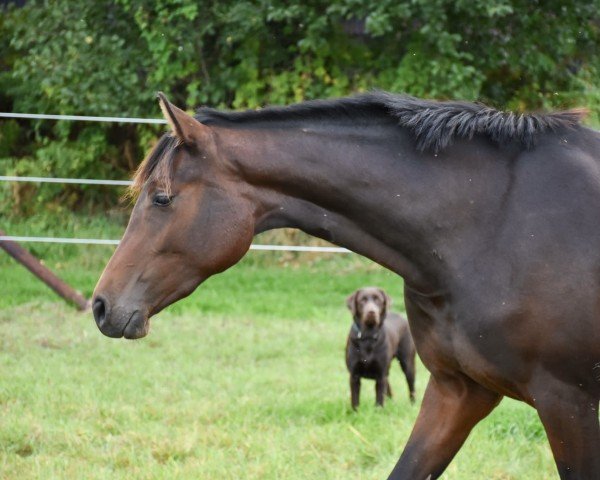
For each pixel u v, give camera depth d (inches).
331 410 300.0
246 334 411.2
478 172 161.9
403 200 160.7
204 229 158.2
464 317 157.5
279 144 162.2
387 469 239.0
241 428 274.8
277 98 588.1
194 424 277.0
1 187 621.3
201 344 389.7
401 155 163.3
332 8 538.3
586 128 168.7
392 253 163.5
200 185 158.7
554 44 581.6
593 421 156.7
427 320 165.9
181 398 310.2
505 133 163.9
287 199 162.9
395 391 358.0
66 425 273.4
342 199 161.8
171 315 448.5
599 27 616.7
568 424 155.9
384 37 586.2
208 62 599.5
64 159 621.3
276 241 587.2
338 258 588.4
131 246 158.6
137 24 605.6
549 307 153.0
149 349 380.8
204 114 165.8
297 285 528.4
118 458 247.6
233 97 613.6
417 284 163.2
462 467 236.8
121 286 156.9
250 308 468.8
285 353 382.3
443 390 171.3
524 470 238.5
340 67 591.2
